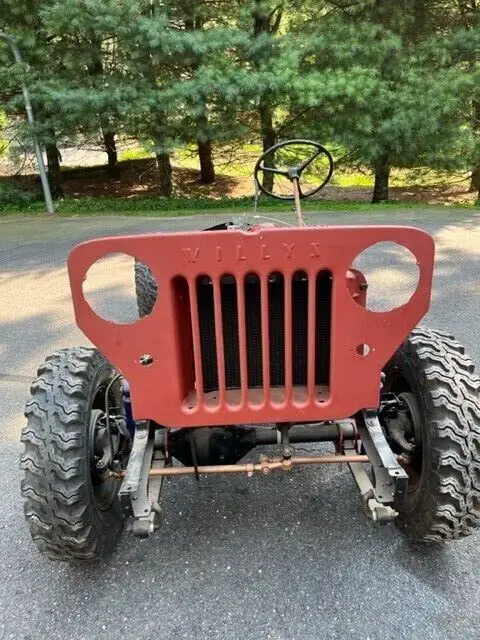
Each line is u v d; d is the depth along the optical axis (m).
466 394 2.13
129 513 1.96
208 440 2.25
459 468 2.06
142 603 2.18
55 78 11.14
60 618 2.13
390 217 10.15
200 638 2.02
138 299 3.88
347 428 2.33
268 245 1.88
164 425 2.10
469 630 2.01
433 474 2.12
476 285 5.93
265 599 2.17
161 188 15.45
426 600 2.13
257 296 2.12
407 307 1.97
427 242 1.89
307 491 2.79
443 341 2.38
